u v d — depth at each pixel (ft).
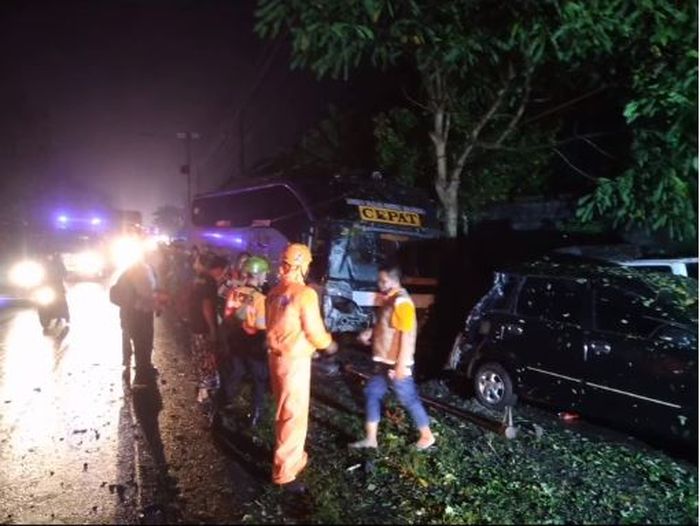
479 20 24.39
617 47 24.32
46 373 29.50
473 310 25.54
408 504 15.83
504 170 40.37
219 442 19.99
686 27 20.49
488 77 33.14
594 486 17.10
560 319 22.12
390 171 42.52
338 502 15.79
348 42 22.61
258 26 21.40
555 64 32.04
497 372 23.79
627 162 35.32
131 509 15.67
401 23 23.41
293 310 16.08
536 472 17.93
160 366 30.86
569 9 20.63
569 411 22.81
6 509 15.74
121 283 27.02
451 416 22.61
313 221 36.52
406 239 37.24
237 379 21.34
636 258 28.45
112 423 22.03
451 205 35.73
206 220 54.03
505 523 14.97
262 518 14.93
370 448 18.69
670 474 17.92
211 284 23.67
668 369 18.72
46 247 42.39
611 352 20.21
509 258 40.47
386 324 18.35
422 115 42.04
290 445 16.21
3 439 20.57
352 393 25.66
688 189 22.20
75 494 16.55
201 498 16.19
